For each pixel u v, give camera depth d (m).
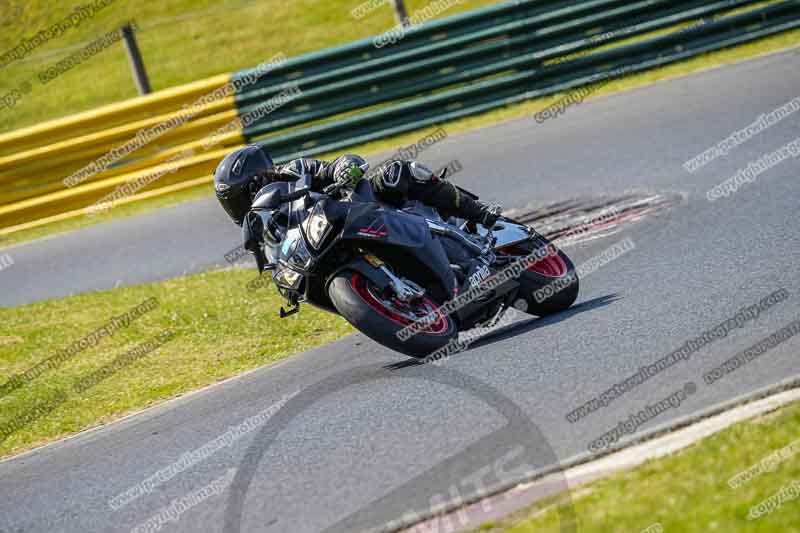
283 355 25.61
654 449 13.99
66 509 17.36
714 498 11.97
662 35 50.84
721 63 47.72
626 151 37.28
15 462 21.53
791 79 41.53
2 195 46.88
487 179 38.22
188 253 38.16
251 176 20.77
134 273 37.19
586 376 17.50
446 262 20.42
